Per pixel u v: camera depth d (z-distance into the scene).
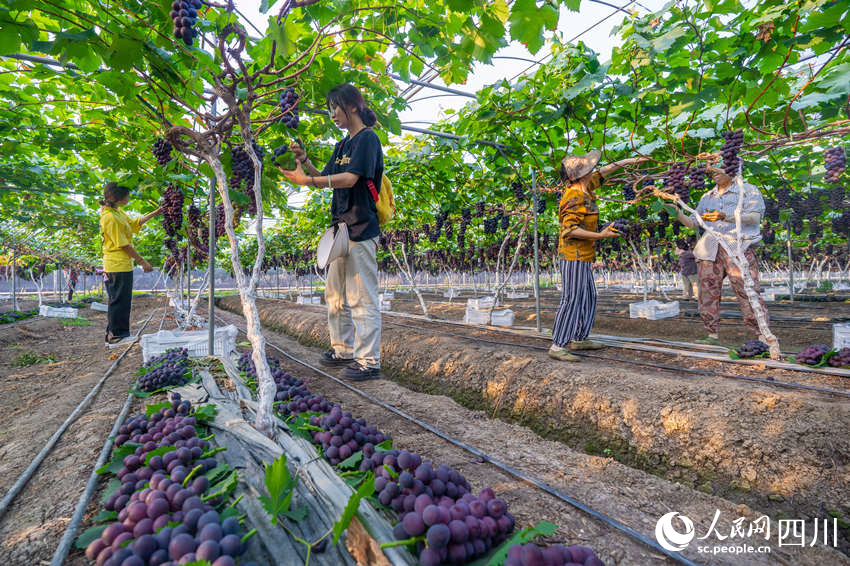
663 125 4.83
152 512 1.41
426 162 6.52
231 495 1.68
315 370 4.91
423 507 1.49
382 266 22.12
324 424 2.39
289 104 2.76
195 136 2.62
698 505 2.22
